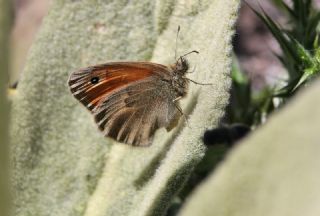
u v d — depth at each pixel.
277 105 0.26
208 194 0.16
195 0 0.25
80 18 0.26
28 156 0.25
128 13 0.26
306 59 0.25
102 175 0.25
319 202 0.13
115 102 0.26
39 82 0.25
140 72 0.26
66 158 0.25
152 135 0.26
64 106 0.26
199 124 0.23
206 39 0.25
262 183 0.15
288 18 0.27
